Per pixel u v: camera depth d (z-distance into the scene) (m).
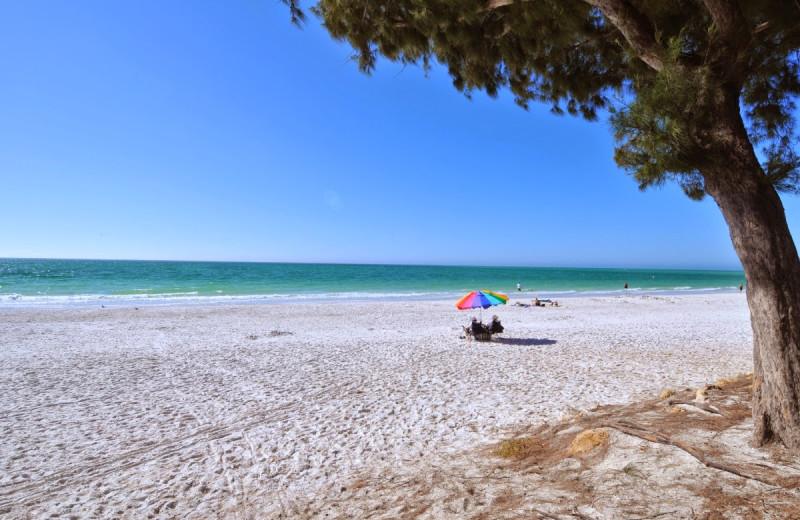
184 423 6.96
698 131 3.30
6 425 6.89
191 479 5.06
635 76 5.98
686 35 3.93
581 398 7.72
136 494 4.74
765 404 3.71
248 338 15.20
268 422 6.98
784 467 3.29
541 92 6.85
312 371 10.39
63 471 5.33
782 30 3.65
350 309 25.08
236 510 4.33
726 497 3.04
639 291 48.22
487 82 6.64
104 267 111.19
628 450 4.07
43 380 9.61
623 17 3.95
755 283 3.68
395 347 13.49
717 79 3.47
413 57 6.25
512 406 7.42
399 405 7.70
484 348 13.26
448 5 5.03
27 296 33.50
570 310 25.00
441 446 5.77
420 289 47.12
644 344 13.71
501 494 3.77
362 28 5.62
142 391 8.77
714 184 3.74
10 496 4.73
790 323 3.52
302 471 5.20
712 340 14.50
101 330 16.89
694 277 120.50
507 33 5.54
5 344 13.83
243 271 99.62
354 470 5.15
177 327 17.80
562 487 3.67
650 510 3.03
